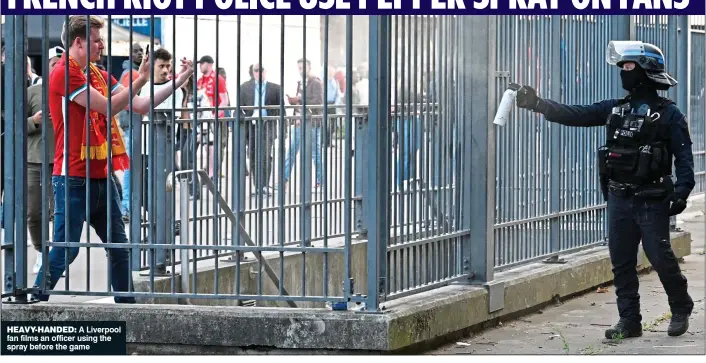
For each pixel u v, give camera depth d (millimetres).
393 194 8164
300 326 7672
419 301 8133
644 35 13477
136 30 17547
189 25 17547
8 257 8352
